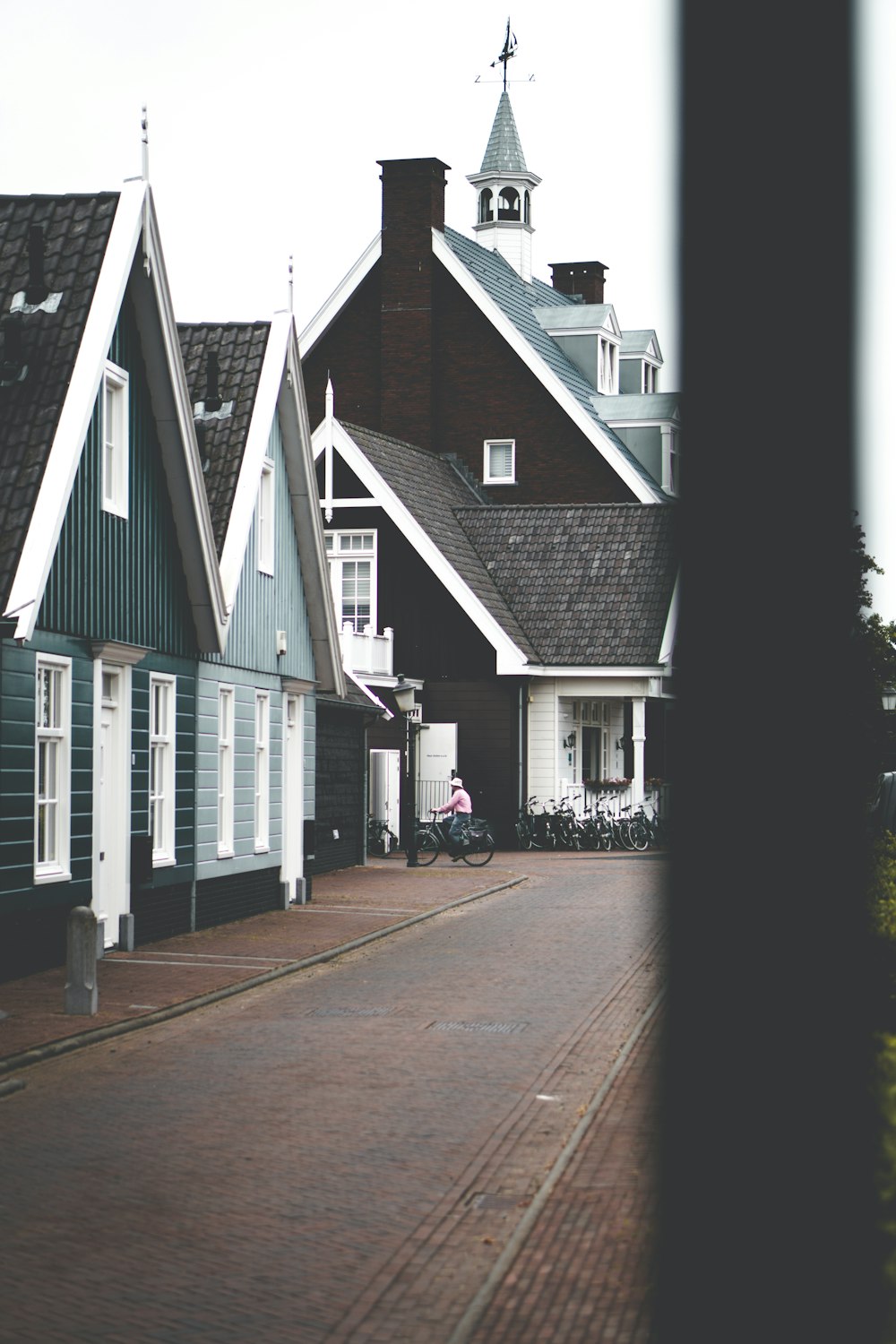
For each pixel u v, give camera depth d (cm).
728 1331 645
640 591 4331
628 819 4150
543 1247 812
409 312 5138
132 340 1980
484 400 5109
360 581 4278
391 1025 1483
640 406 5322
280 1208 902
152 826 2116
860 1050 755
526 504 4909
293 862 2627
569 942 2083
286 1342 700
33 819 1716
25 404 1789
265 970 1830
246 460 2391
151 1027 1497
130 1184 951
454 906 2611
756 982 716
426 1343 697
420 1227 867
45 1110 1141
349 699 3291
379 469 4309
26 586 1658
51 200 1964
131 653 1955
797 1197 657
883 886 1320
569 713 4344
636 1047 1342
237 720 2389
